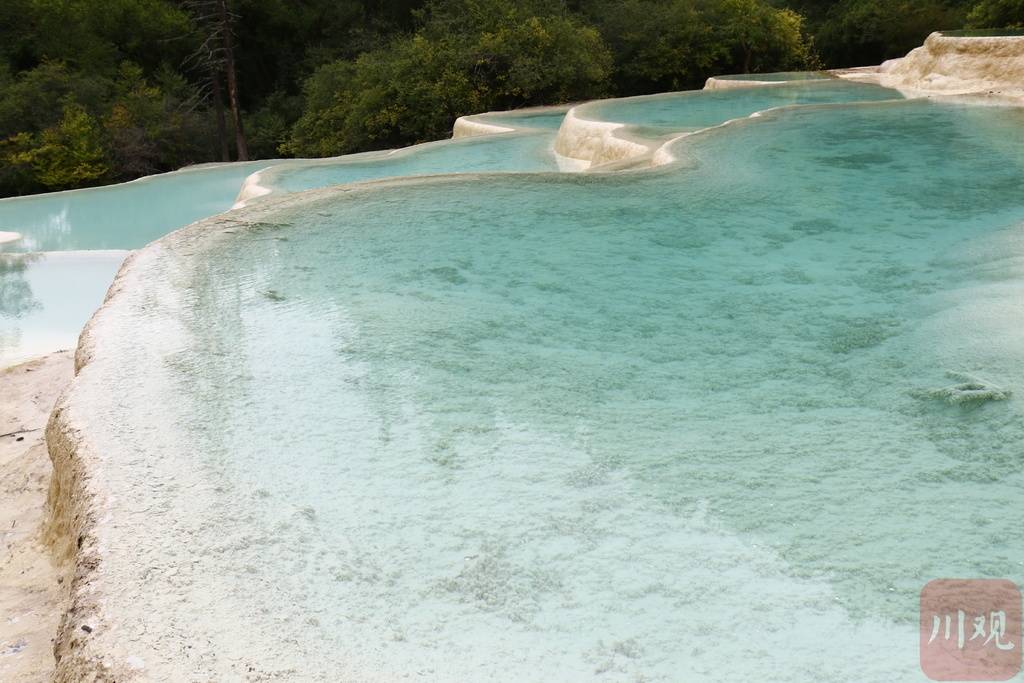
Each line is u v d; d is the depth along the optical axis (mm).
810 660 2090
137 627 2158
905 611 2246
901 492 2775
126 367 3594
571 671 2068
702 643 2156
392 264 5008
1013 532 2553
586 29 22797
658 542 2551
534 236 5570
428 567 2445
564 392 3498
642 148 9656
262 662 2062
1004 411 3232
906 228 5742
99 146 24125
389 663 2084
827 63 29469
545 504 2738
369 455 3000
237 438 3084
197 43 31328
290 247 5293
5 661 2707
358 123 23047
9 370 6750
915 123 10164
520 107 22172
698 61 24391
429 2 26875
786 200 6488
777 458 3000
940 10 27422
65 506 3084
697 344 3977
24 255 10477
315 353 3801
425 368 3682
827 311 4348
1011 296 4328
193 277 4746
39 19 28422
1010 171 7410
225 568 2400
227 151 26781
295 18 33281
